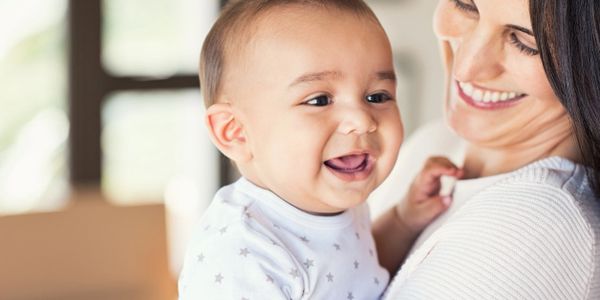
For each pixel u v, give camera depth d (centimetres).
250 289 105
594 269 103
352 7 110
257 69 109
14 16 356
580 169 110
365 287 115
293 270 107
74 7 357
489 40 108
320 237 113
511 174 113
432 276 105
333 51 107
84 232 270
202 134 387
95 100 368
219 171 391
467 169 127
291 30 108
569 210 103
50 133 370
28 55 361
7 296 264
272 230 110
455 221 108
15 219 264
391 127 110
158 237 276
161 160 385
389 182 148
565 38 100
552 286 101
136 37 371
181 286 111
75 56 362
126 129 378
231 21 114
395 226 130
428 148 144
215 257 108
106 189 379
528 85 108
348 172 109
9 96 362
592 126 103
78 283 270
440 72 379
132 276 274
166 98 379
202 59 118
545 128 116
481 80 111
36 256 266
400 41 393
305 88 106
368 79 108
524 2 103
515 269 101
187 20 377
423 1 382
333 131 107
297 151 107
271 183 112
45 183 372
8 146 366
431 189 126
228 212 112
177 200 384
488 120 117
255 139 111
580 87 101
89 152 371
